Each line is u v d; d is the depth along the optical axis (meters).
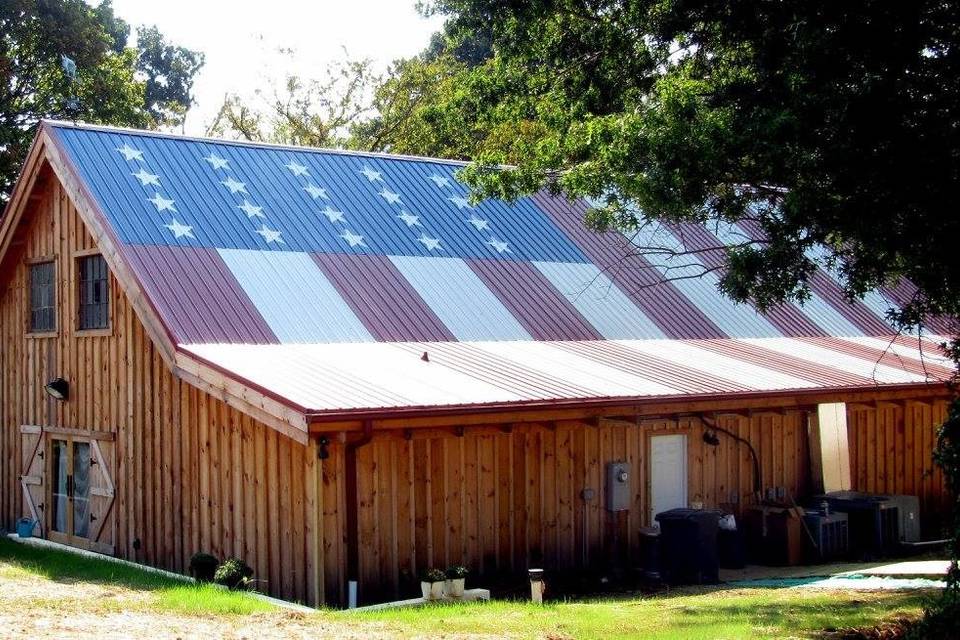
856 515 19.97
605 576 17.41
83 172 19.41
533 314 20.09
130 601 12.52
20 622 10.76
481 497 16.69
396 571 15.64
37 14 34.59
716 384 17.86
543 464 17.44
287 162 22.33
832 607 13.19
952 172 11.91
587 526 17.88
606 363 18.34
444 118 17.91
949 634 10.42
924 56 12.45
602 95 15.98
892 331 24.69
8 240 21.50
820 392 18.86
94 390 19.64
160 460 17.95
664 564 17.17
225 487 16.50
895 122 12.01
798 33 12.52
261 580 15.65
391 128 46.19
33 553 18.48
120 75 37.25
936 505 23.28
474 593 14.88
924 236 12.17
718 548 18.31
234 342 16.58
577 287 21.55
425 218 22.06
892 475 22.52
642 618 12.30
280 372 15.24
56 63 35.47
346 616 12.23
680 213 13.01
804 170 12.40
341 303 18.42
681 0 14.01
